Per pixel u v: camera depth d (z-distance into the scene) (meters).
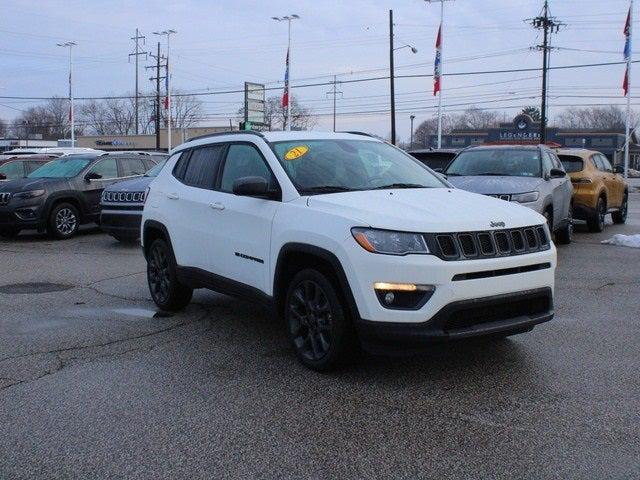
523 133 78.62
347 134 6.55
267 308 5.63
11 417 4.38
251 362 5.48
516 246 4.93
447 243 4.60
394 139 40.84
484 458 3.78
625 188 16.56
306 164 5.73
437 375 5.11
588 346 5.84
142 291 8.38
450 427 4.18
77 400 4.67
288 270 5.44
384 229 4.61
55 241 13.51
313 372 5.20
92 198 14.28
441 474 3.60
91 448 3.94
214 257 6.25
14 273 9.66
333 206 5.03
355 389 4.83
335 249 4.77
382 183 5.76
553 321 6.68
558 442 3.96
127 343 6.05
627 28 40.25
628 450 3.86
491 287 4.67
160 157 16.03
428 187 5.86
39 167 15.88
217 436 4.09
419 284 4.49
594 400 4.61
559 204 11.23
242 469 3.67
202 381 5.04
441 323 4.52
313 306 5.17
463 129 104.62
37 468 3.70
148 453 3.87
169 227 6.93
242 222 5.82
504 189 10.01
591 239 13.22
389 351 4.67
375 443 3.97
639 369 5.23
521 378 5.04
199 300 7.81
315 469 3.67
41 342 6.08
